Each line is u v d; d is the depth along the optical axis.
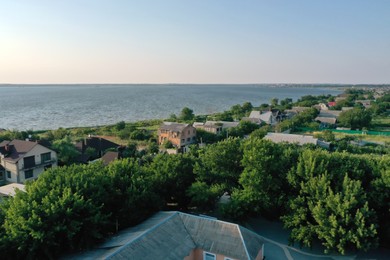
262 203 37.03
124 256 23.39
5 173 56.44
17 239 23.77
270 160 38.22
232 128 106.50
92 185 30.52
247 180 37.81
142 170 39.97
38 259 24.70
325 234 30.05
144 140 101.25
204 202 37.81
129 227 31.12
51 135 97.75
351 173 36.62
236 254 26.45
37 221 24.39
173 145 92.38
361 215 28.72
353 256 32.34
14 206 26.06
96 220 26.62
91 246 26.58
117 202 32.25
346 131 119.12
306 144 76.69
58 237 25.59
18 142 59.31
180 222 30.20
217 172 43.28
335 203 30.30
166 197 40.81
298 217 32.72
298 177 37.38
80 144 75.38
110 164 38.56
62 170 35.16
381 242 34.50
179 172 41.69
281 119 147.75
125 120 169.50
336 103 198.12
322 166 35.81
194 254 28.31
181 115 150.75
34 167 57.25
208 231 28.89
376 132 114.12
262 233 37.47
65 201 26.17
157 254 25.05
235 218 36.59
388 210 32.75
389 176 33.00
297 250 33.50
